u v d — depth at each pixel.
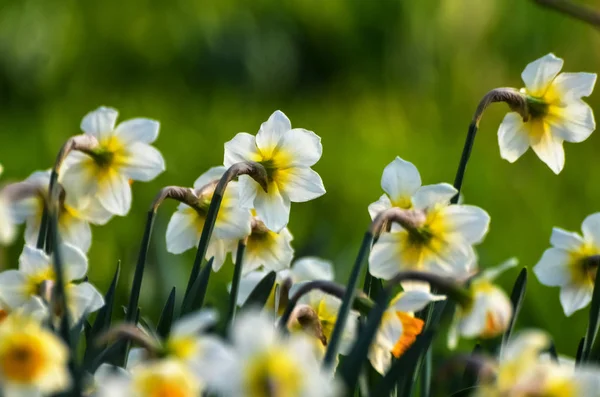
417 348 2.89
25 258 2.99
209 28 8.58
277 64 8.63
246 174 3.02
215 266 3.10
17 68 8.14
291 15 8.75
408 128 7.40
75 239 3.08
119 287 3.68
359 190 5.86
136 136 3.06
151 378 2.80
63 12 8.45
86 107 7.61
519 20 8.41
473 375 3.04
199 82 8.48
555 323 4.27
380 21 8.70
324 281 2.96
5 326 2.83
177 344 2.84
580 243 3.07
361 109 8.02
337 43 8.77
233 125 7.00
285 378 2.79
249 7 8.70
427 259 2.95
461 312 2.89
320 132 7.09
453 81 8.38
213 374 2.80
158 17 8.62
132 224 5.12
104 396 2.80
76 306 2.97
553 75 3.08
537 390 2.82
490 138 7.38
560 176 6.34
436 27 8.55
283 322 2.97
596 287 3.00
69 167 3.06
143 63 8.57
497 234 5.39
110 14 8.55
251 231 3.09
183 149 6.19
